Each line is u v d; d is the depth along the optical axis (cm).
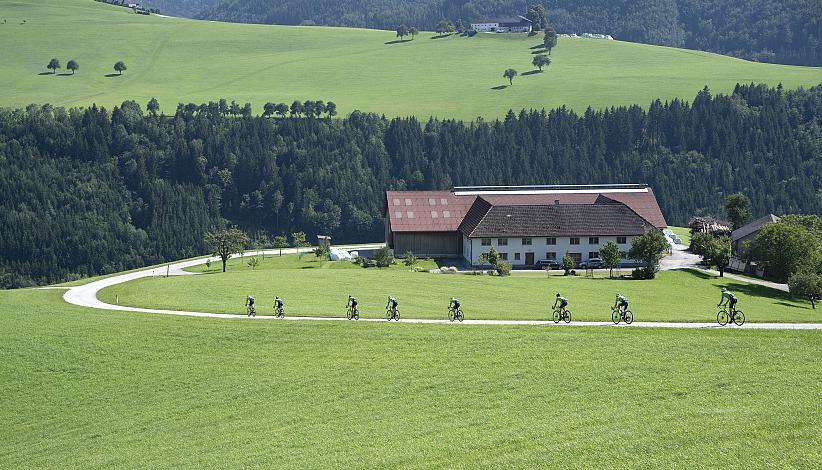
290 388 6019
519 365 6134
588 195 16388
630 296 10381
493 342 6769
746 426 4559
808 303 11025
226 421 5525
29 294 10025
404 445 4747
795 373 5616
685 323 7681
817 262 12156
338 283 10431
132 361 6838
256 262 14388
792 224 13812
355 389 5884
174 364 6725
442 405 5447
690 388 5394
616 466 4138
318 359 6600
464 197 16088
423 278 11106
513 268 13962
